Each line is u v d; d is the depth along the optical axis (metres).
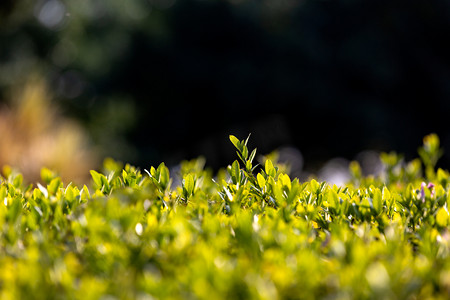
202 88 17.81
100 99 17.77
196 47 17.69
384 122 17.52
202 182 2.12
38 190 1.95
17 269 1.25
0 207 1.62
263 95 17.31
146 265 1.32
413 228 1.79
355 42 17.38
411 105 18.55
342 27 17.84
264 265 1.21
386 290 1.05
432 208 1.88
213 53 17.70
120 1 17.62
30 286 1.16
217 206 1.90
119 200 1.51
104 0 17.75
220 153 18.81
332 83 17.47
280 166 2.52
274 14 17.23
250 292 1.09
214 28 17.45
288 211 1.65
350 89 17.92
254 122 18.25
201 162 2.53
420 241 1.53
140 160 17.19
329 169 19.34
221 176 2.46
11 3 16.16
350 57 17.22
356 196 1.93
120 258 1.33
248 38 17.45
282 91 17.06
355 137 17.97
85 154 7.12
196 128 18.78
